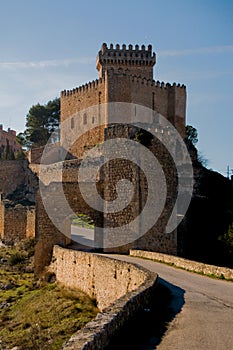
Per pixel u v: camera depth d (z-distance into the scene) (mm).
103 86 76438
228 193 48312
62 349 10766
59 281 34188
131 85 77250
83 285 29750
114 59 86938
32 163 89562
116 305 15086
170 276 26438
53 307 28125
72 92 81188
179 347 13359
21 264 43594
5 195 87375
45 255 37812
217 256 40500
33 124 108875
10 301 32719
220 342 13836
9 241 58906
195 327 15492
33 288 35000
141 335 14508
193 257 41469
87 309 26609
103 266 26656
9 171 92500
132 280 22875
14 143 140875
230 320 16484
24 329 25812
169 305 18797
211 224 43969
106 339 12789
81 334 12047
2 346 23422
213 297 20609
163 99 82000
